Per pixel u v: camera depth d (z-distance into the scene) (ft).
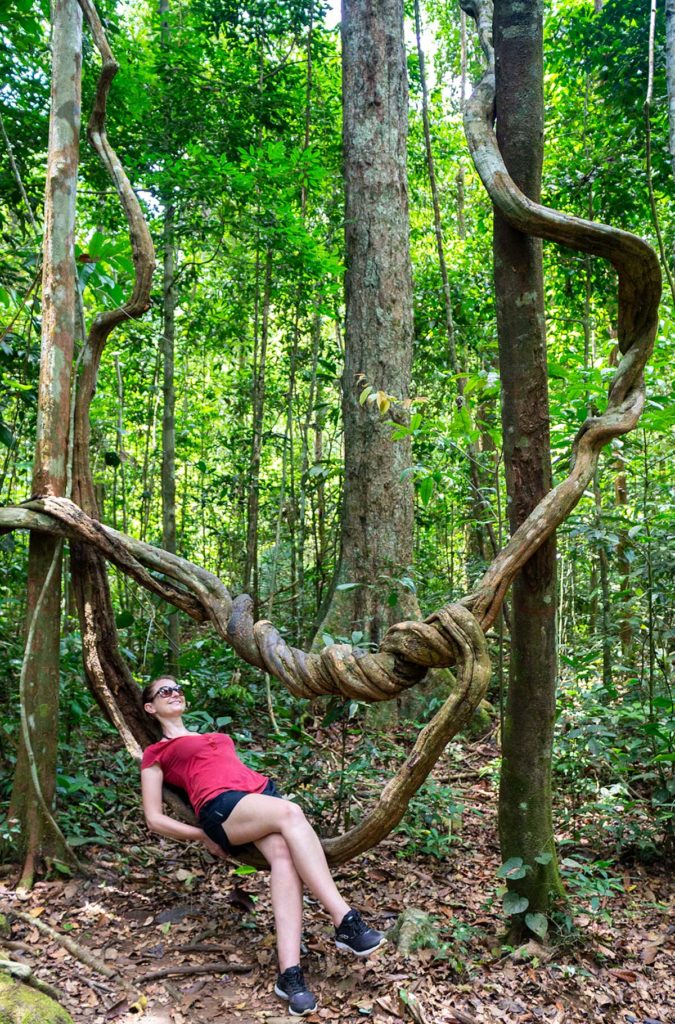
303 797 11.24
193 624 26.89
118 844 11.05
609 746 12.09
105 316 10.89
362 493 19.31
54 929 8.92
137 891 10.03
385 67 19.83
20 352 14.65
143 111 19.70
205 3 21.62
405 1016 7.55
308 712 18.06
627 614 14.57
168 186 16.93
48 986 7.63
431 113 34.50
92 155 18.85
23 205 17.79
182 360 29.73
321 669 8.66
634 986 8.30
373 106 19.77
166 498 19.89
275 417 29.66
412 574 18.56
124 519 25.05
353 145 19.92
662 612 12.85
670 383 14.03
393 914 9.66
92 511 10.84
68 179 10.57
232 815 8.61
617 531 13.84
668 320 14.06
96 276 12.50
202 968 8.37
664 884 10.67
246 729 16.53
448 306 15.53
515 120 8.58
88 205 21.39
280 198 17.20
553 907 9.03
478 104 8.70
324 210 24.56
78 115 10.71
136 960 8.52
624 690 14.46
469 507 22.34
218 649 20.10
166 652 18.88
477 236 29.19
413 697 18.19
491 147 8.51
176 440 28.68
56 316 10.52
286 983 7.82
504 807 9.12
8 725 10.80
